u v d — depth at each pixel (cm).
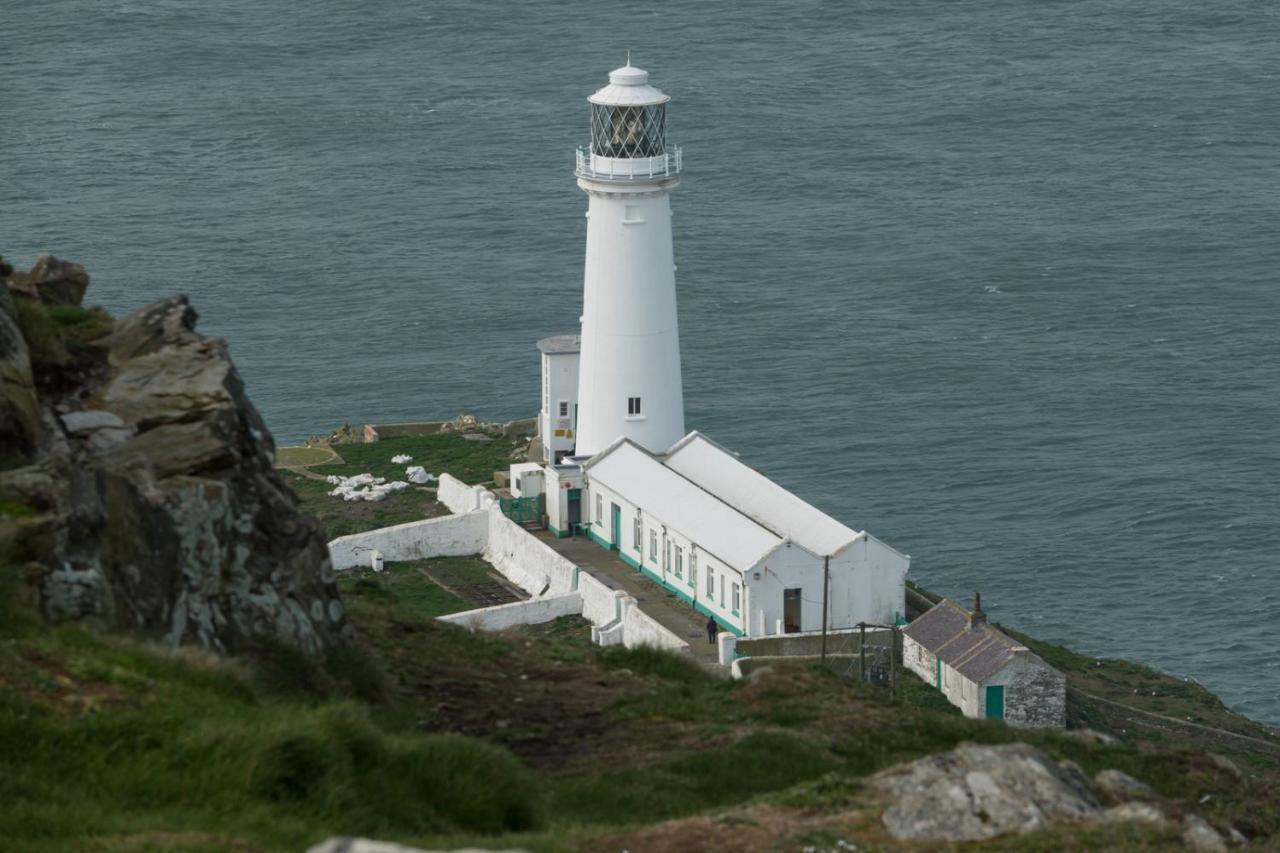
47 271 7844
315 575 7131
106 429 6700
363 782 5459
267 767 5219
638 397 16275
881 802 5506
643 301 16138
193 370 7075
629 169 15800
